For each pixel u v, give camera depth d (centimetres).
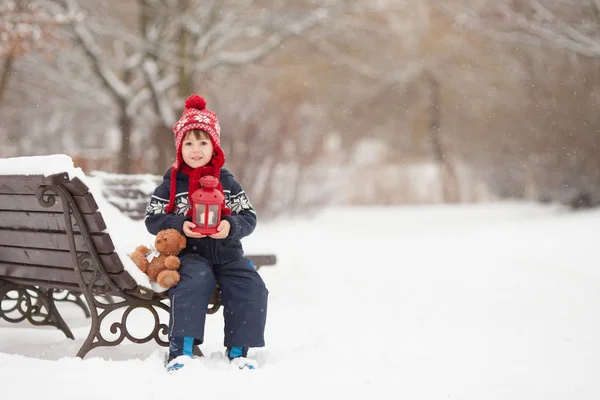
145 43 1928
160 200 436
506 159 2684
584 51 1736
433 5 3081
